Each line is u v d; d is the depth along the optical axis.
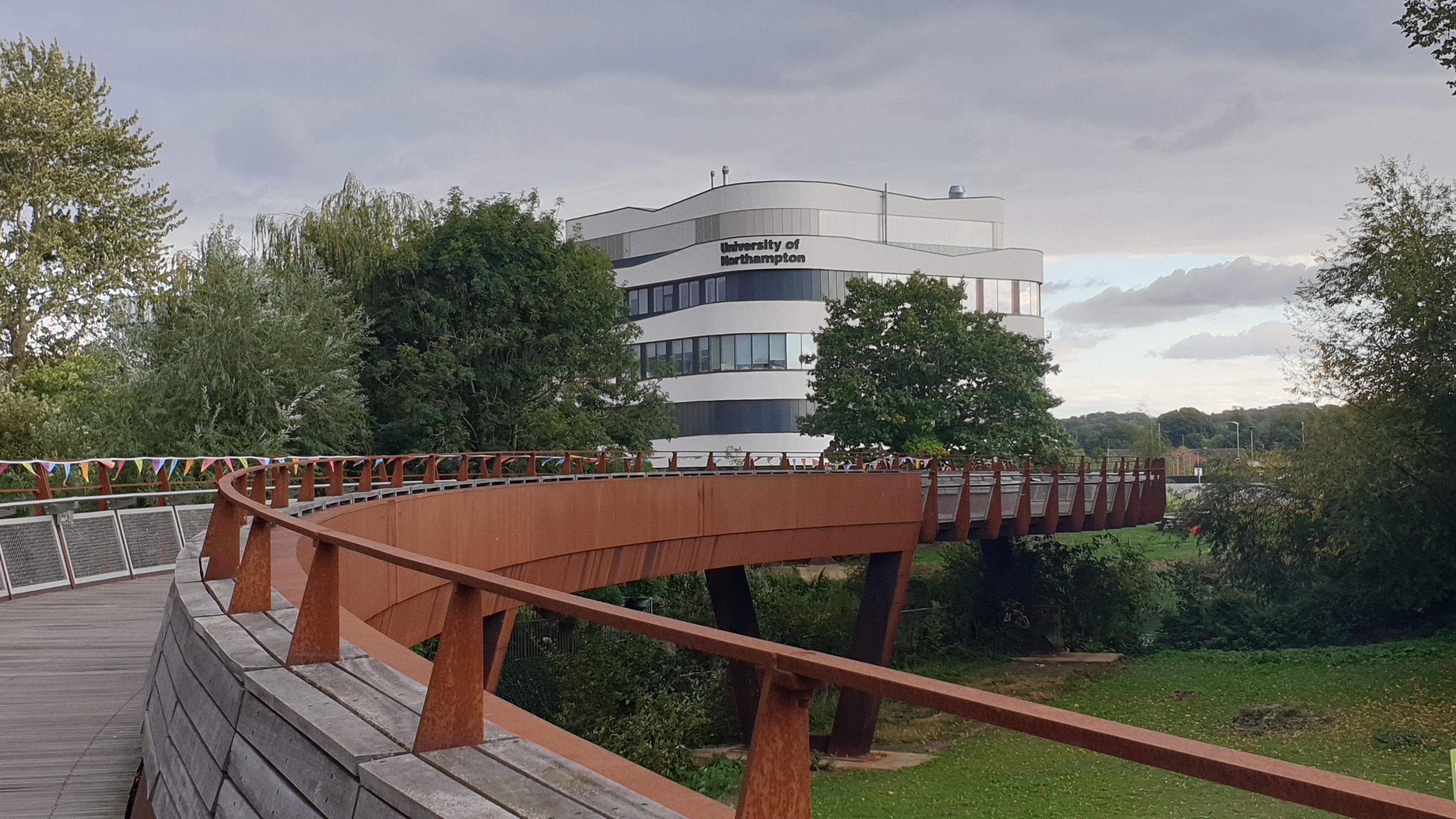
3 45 37.97
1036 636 38.94
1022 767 20.05
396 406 35.94
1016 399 47.78
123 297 30.11
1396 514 32.03
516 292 36.97
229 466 18.06
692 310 66.38
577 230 49.75
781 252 64.06
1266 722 25.31
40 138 36.97
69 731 7.10
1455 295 30.58
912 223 69.44
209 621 5.77
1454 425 31.03
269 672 4.71
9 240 37.25
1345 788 1.46
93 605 13.06
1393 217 31.64
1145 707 28.44
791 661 2.25
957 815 16.41
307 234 37.34
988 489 30.44
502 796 3.16
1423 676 27.34
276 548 9.26
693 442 66.00
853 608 37.16
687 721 24.28
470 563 17.28
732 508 24.66
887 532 27.59
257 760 4.34
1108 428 178.25
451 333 36.00
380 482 21.91
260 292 29.28
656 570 23.02
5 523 13.88
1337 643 35.69
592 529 21.03
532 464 26.06
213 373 27.20
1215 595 41.34
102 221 38.75
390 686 4.50
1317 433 33.91
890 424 47.31
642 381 44.28
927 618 39.00
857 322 51.56
